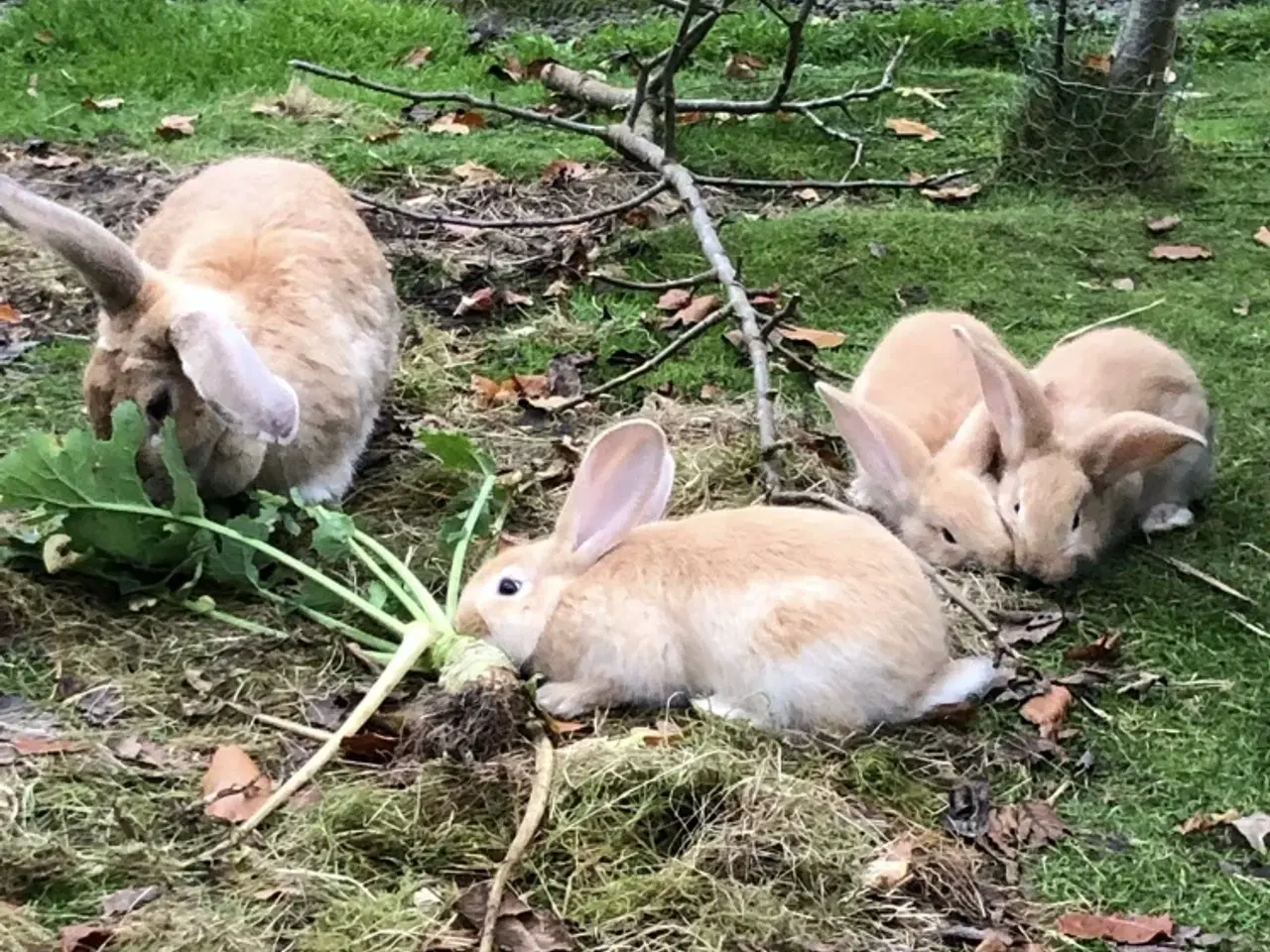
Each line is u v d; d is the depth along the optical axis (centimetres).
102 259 143
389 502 164
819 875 112
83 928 105
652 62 255
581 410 185
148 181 256
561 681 131
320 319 162
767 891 110
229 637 138
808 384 192
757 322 188
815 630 124
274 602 141
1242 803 124
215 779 120
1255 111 307
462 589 143
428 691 129
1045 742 129
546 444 176
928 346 175
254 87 308
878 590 127
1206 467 168
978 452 158
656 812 116
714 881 110
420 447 176
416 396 188
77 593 143
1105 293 221
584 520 132
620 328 206
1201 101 315
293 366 156
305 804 118
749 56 330
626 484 132
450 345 202
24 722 126
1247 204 256
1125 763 128
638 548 131
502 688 123
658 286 200
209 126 284
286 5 344
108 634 138
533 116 256
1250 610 150
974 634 144
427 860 113
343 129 284
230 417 138
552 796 116
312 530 157
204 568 145
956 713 129
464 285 219
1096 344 171
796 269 224
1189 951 109
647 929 107
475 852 114
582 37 358
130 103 298
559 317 209
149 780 120
